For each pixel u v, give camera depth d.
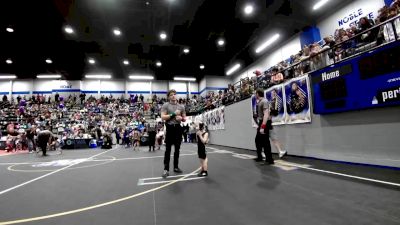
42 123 19.23
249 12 13.52
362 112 4.67
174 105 4.95
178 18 14.30
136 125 21.47
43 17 13.73
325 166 4.76
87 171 5.56
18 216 2.53
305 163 5.25
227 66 25.70
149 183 3.95
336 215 2.18
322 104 5.54
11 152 14.00
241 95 10.92
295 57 9.03
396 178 3.43
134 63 23.69
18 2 12.15
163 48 19.27
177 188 3.51
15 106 25.88
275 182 3.60
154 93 32.69
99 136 19.08
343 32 7.04
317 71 5.72
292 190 3.11
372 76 4.38
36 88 29.89
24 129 17.34
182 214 2.39
